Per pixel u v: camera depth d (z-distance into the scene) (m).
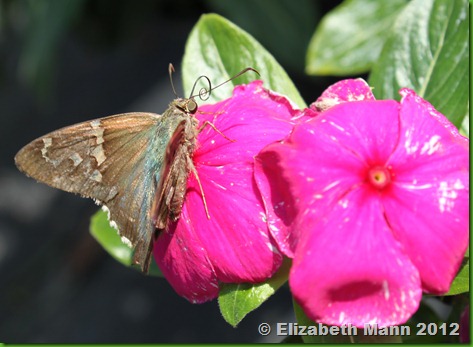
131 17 0.70
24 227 0.86
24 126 0.92
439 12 0.43
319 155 0.39
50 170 0.41
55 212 0.86
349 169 0.39
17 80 0.94
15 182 0.89
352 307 0.39
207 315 0.73
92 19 0.70
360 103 0.40
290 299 0.70
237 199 0.40
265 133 0.40
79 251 0.82
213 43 0.43
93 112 0.90
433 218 0.39
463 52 0.43
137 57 0.94
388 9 0.50
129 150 0.41
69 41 0.98
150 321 0.74
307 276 0.39
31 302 0.81
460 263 0.39
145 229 0.40
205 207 0.40
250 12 0.58
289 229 0.39
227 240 0.40
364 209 0.39
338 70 0.49
